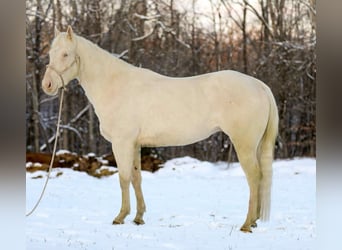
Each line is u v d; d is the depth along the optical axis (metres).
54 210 6.79
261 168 5.07
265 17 20.05
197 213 6.63
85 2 19.47
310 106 19.03
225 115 5.03
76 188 10.07
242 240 4.60
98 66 5.48
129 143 5.27
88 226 5.35
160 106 5.21
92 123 19.05
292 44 18.97
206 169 13.88
